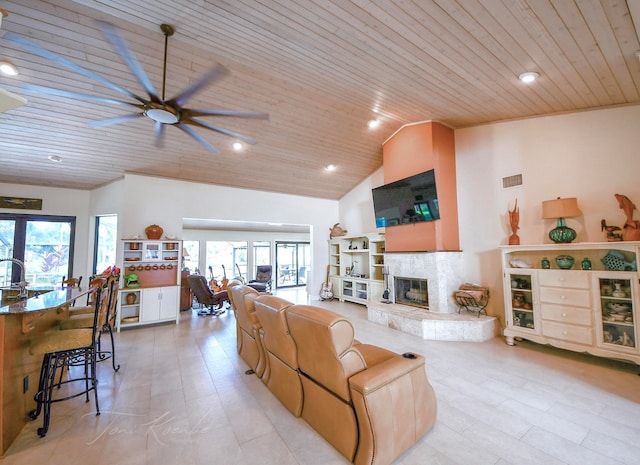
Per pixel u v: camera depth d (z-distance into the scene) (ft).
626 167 11.15
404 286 17.24
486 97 11.84
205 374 10.11
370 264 21.36
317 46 9.36
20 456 6.07
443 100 12.51
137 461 5.91
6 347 6.41
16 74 10.39
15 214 16.93
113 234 19.35
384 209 17.83
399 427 5.77
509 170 14.16
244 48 9.73
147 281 17.38
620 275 9.86
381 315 16.29
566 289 11.01
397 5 7.27
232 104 13.35
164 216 18.35
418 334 13.97
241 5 7.82
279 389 8.18
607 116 11.64
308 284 26.30
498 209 14.46
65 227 18.24
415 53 9.24
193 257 29.45
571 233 11.53
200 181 19.72
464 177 15.74
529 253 13.26
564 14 6.86
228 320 17.93
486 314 14.65
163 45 9.85
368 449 5.35
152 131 14.33
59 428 7.04
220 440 6.54
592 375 9.61
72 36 9.34
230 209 20.92
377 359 6.91
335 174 21.99
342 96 12.76
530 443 6.29
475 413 7.44
